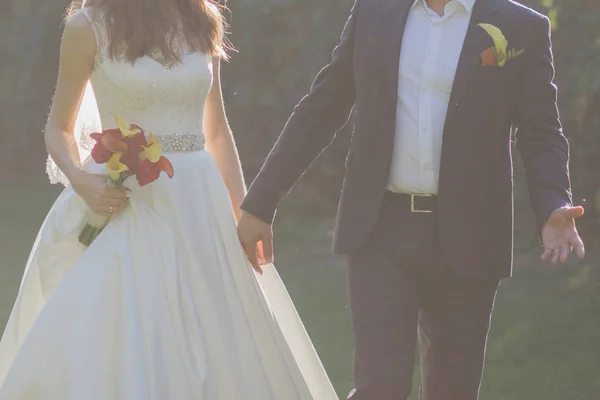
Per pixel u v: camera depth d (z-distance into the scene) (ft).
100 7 27.81
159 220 27.68
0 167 99.66
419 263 26.73
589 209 59.11
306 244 66.44
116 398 26.03
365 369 26.00
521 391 39.29
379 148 26.73
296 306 52.08
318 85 28.25
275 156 28.22
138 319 26.61
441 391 28.30
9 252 65.67
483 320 27.68
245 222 28.40
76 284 26.81
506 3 27.02
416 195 26.68
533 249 61.67
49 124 28.60
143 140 25.96
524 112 26.78
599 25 55.93
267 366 28.71
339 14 72.18
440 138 26.53
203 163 28.73
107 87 27.91
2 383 27.96
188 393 26.61
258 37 73.61
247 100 74.84
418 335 28.81
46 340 26.35
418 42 26.71
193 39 28.50
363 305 26.58
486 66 26.32
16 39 99.25
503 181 26.94
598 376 40.73
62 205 28.35
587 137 57.88
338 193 74.84
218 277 28.12
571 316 49.21
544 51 26.81
